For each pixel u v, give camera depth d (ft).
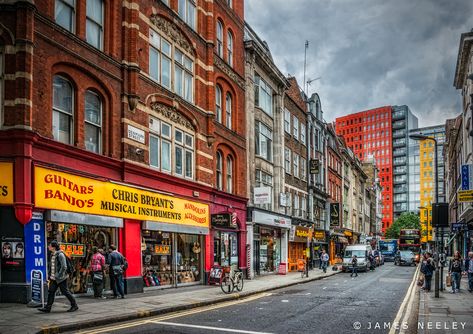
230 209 89.04
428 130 518.37
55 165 47.91
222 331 35.65
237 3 98.53
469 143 111.45
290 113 132.26
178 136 72.95
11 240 44.29
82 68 52.65
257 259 104.32
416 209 512.22
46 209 46.42
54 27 48.85
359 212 249.34
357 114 549.95
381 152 529.04
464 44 107.55
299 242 134.62
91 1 56.44
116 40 59.31
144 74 63.00
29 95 44.91
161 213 65.57
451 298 59.88
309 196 146.10
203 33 82.53
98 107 56.80
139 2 63.21
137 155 61.00
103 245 56.13
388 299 60.75
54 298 45.09
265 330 36.50
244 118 99.50
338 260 157.99
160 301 51.47
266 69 111.86
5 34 45.03
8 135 43.78
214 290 66.54
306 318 43.19
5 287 43.70
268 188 97.45
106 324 38.37
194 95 78.64
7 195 43.65
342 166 204.95
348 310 49.29
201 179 78.23
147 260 63.93
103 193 54.34
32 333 32.04
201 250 78.54
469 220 117.70
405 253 185.06
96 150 56.13
